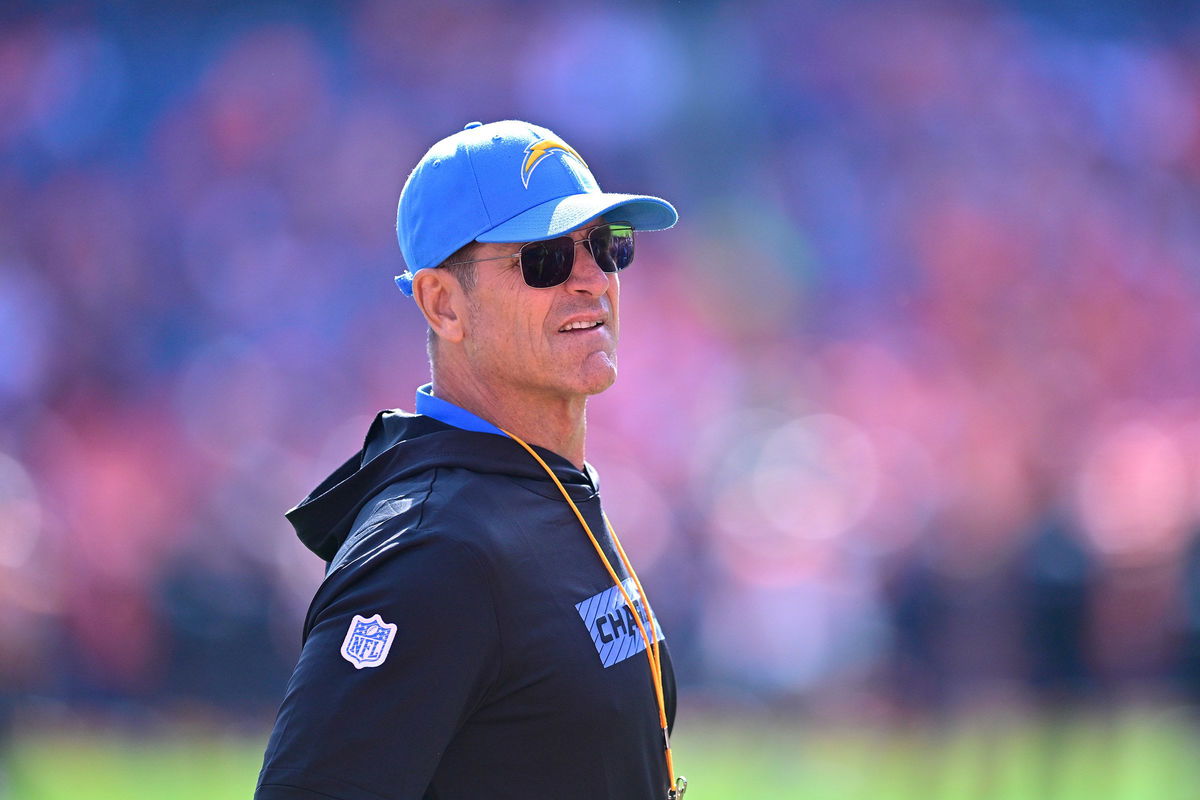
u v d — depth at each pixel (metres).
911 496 45.88
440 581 7.45
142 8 69.62
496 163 8.52
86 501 47.50
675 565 46.62
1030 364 57.06
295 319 61.50
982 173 64.69
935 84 66.69
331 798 7.18
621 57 67.94
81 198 64.94
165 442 54.56
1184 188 65.38
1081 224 62.72
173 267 63.25
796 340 59.94
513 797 7.64
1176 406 55.66
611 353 8.80
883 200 64.38
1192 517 40.16
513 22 69.31
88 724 40.84
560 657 7.73
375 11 69.25
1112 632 38.47
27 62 68.62
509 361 8.59
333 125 66.81
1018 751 36.44
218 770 35.50
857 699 42.09
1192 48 68.94
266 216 64.75
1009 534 39.47
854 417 53.38
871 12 68.38
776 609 44.12
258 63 68.06
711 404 56.00
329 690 7.33
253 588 42.41
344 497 8.55
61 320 60.56
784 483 47.75
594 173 66.62
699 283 61.88
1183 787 33.91
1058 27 68.69
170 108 67.25
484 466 8.17
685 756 37.25
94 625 42.62
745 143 66.12
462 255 8.58
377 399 57.81
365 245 64.62
